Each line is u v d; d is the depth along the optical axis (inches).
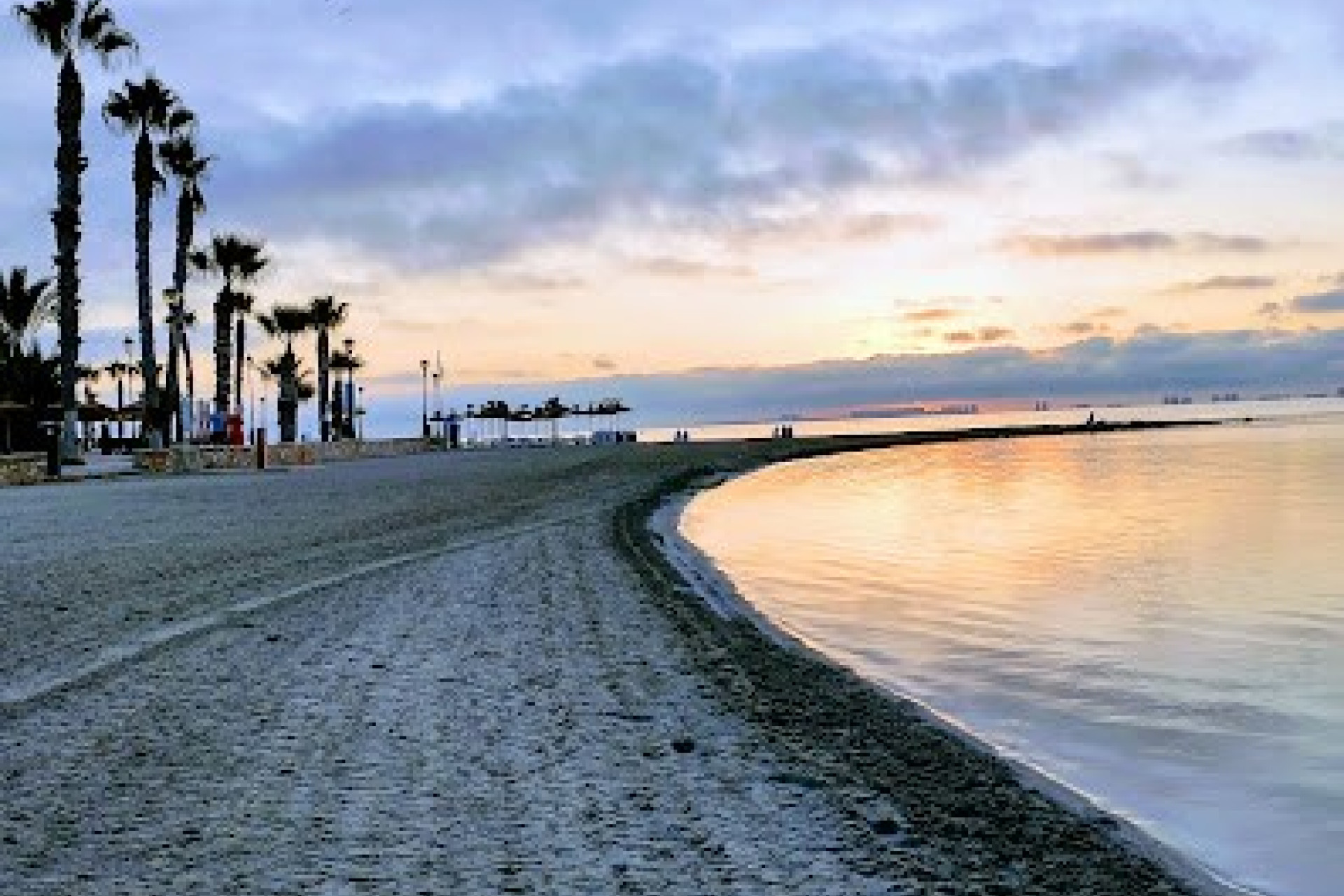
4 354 2719.0
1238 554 992.9
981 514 1443.2
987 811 265.9
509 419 6658.5
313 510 1130.0
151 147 1969.7
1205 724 398.9
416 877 212.2
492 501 1284.4
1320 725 395.5
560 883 210.2
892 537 1149.1
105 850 226.4
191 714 341.7
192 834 235.9
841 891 209.6
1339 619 646.5
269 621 509.4
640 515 1171.9
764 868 220.5
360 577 655.1
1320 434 5359.3
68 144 1743.4
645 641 476.7
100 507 1155.3
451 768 287.1
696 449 3951.8
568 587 627.8
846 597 724.0
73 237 1768.0
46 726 327.3
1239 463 2778.1
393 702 359.6
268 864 218.7
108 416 3061.0
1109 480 2192.4
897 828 248.4
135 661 420.2
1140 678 478.9
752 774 287.7
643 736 324.2
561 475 1930.4
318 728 326.0
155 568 685.9
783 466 2999.5
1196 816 294.7
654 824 245.9
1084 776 332.5
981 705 426.9
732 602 629.9
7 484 1545.3
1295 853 266.1
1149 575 852.0
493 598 583.2
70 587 606.9
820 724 347.3
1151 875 229.6
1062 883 221.1
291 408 3181.6
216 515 1067.3
